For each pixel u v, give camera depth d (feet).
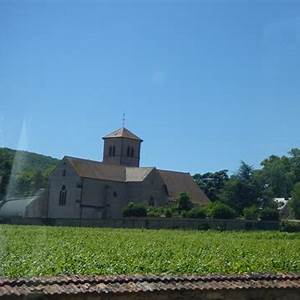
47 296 40.60
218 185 488.02
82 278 44.34
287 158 531.09
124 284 44.27
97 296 42.29
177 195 425.69
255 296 49.60
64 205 377.71
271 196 440.45
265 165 532.32
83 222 339.77
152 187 410.52
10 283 41.01
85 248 103.50
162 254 91.81
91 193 389.80
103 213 394.11
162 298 44.86
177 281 46.96
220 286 47.80
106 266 66.80
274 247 138.62
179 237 198.59
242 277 50.93
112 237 177.58
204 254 96.12
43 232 155.22
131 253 92.48
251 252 107.65
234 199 408.46
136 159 465.47
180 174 444.96
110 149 462.60
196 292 46.39
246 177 421.18
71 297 41.37
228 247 129.49
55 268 60.13
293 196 390.21
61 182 379.55
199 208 338.34
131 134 466.29
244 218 325.42
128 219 329.31
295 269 78.54
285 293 51.37
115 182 403.54
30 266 60.75
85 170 389.80
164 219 319.47
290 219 355.77
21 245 91.50
